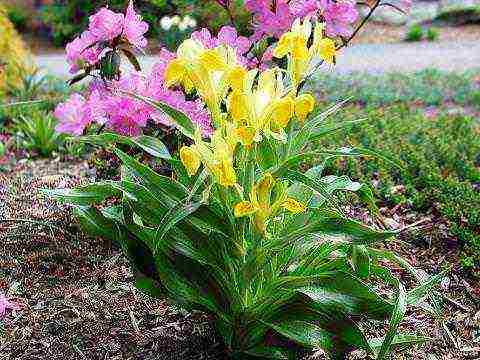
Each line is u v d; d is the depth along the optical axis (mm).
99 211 700
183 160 576
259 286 660
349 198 1062
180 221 636
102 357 719
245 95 562
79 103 884
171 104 809
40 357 720
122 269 867
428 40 3199
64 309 794
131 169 648
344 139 1303
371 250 685
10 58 1872
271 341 673
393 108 1635
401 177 1159
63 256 890
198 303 677
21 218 985
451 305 828
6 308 777
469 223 969
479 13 3447
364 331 758
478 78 2131
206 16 1249
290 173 589
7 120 1547
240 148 612
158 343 736
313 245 673
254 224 598
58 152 1345
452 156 1207
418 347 747
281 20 843
